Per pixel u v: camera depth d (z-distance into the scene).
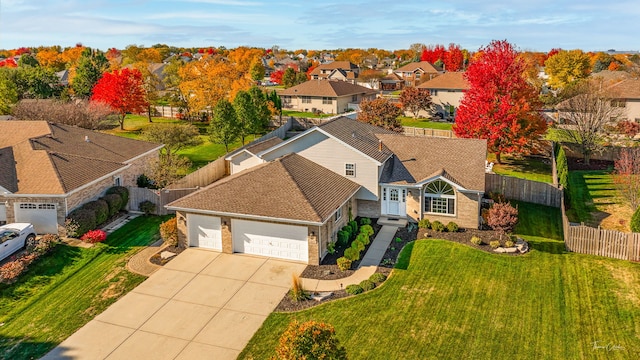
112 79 59.56
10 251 24.77
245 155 38.91
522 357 16.88
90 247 26.28
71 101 61.53
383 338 17.97
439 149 31.70
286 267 23.84
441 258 24.45
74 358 17.34
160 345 17.97
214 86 65.56
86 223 27.45
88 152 34.31
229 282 22.48
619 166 38.34
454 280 22.22
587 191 37.62
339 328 18.62
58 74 101.94
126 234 28.30
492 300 20.52
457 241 26.58
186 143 44.78
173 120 69.38
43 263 24.34
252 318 19.55
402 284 21.89
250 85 65.69
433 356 16.92
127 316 19.91
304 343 12.71
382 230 28.52
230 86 65.88
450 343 17.62
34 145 31.72
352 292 21.03
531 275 22.73
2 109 59.66
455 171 29.41
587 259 24.36
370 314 19.53
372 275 22.44
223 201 25.47
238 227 25.33
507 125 40.84
